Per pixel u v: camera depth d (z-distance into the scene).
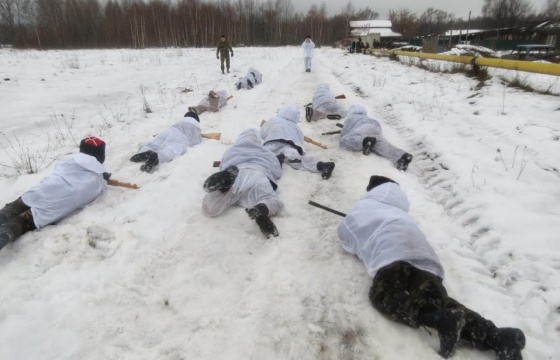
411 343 2.61
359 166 5.72
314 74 16.66
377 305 2.84
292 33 72.06
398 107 8.90
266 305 2.96
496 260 3.46
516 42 34.44
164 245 3.67
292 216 4.27
